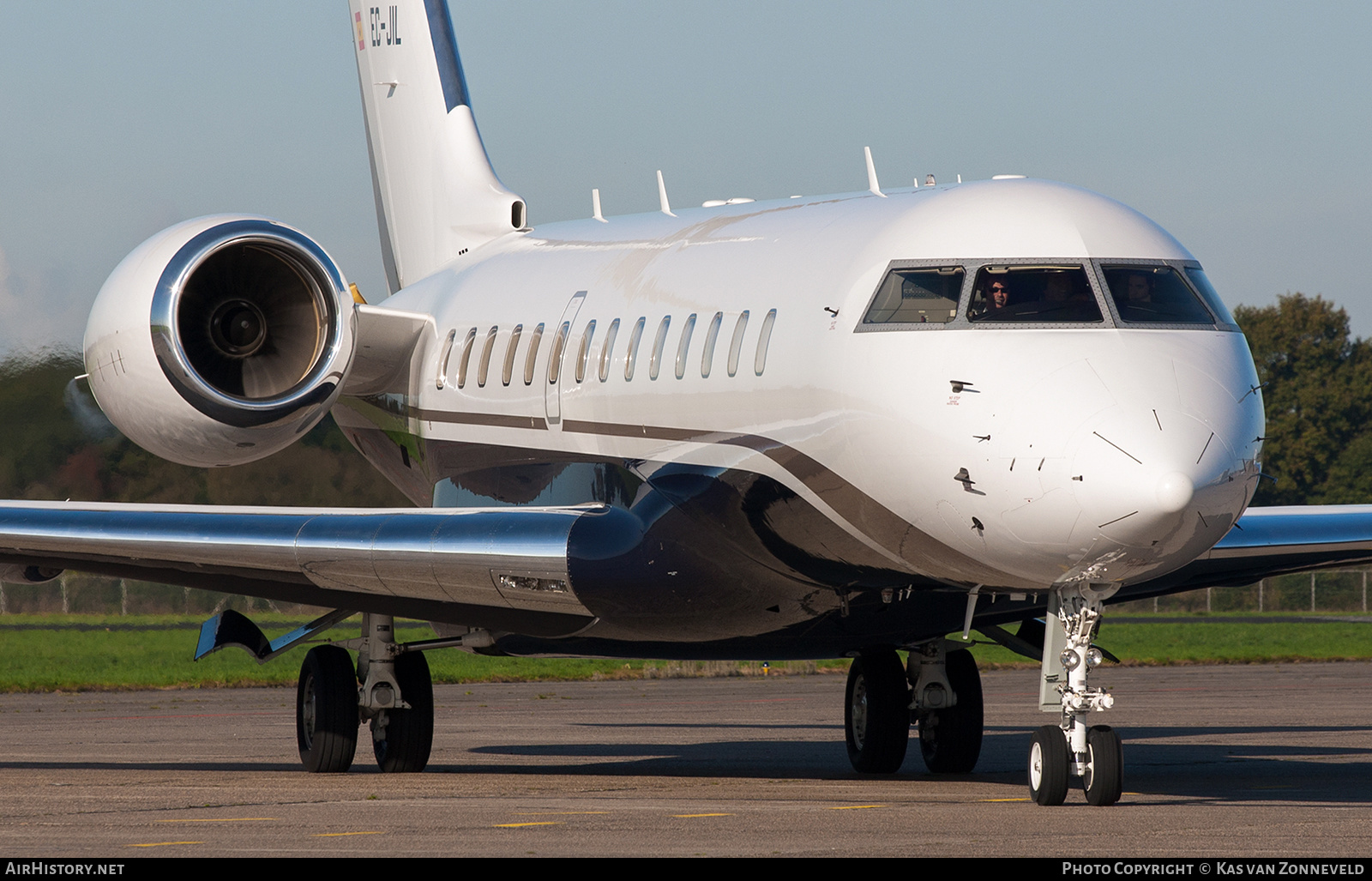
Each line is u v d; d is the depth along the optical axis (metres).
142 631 144.25
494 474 58.38
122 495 119.94
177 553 49.72
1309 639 158.50
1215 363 39.50
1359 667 128.38
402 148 74.50
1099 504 37.03
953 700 53.38
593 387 52.50
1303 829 36.56
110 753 62.16
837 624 48.59
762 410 44.91
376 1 75.50
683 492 47.75
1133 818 38.56
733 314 47.34
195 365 55.12
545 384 55.22
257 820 39.03
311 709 54.09
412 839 35.34
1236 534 51.16
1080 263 41.31
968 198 43.56
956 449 39.22
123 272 53.31
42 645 130.00
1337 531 51.72
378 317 63.81
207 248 52.88
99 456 120.44
